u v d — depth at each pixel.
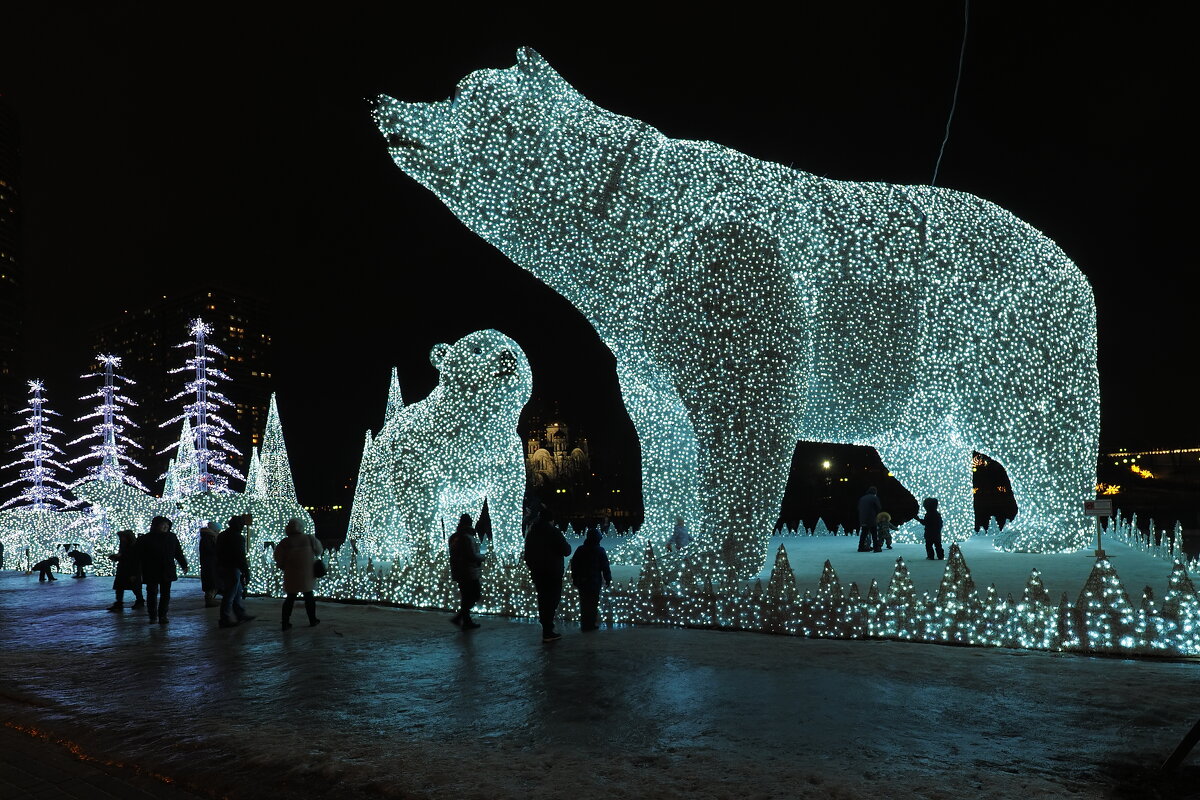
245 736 4.43
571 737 4.16
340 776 3.75
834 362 9.39
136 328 114.81
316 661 6.35
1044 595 5.80
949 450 12.91
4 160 115.56
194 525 15.60
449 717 4.62
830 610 6.46
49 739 4.77
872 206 9.52
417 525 11.55
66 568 18.77
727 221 8.43
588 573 7.12
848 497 39.84
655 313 8.36
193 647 7.33
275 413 17.59
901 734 4.00
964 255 9.68
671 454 11.28
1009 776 3.43
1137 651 5.46
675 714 4.47
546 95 8.47
